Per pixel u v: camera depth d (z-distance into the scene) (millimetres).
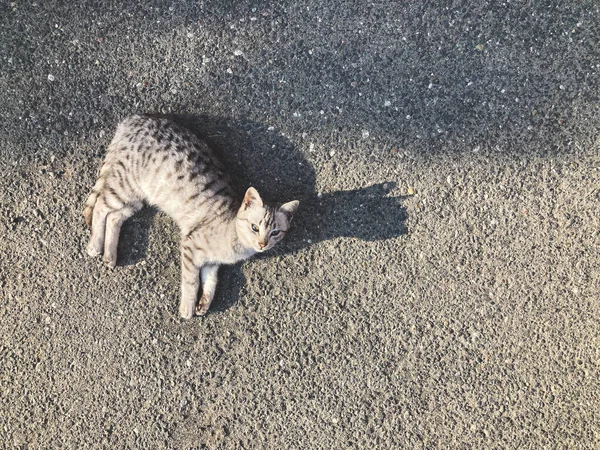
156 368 1282
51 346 1288
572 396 1269
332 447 1271
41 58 1283
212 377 1280
